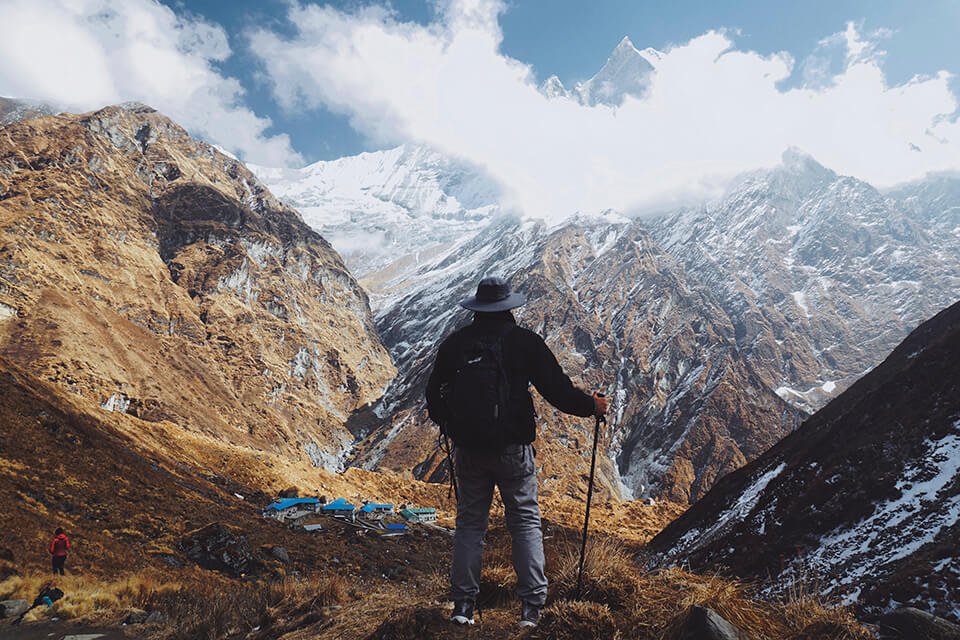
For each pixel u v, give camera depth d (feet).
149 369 648.38
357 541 224.94
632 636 12.56
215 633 24.64
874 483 85.35
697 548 130.93
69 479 152.87
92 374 552.41
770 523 100.83
